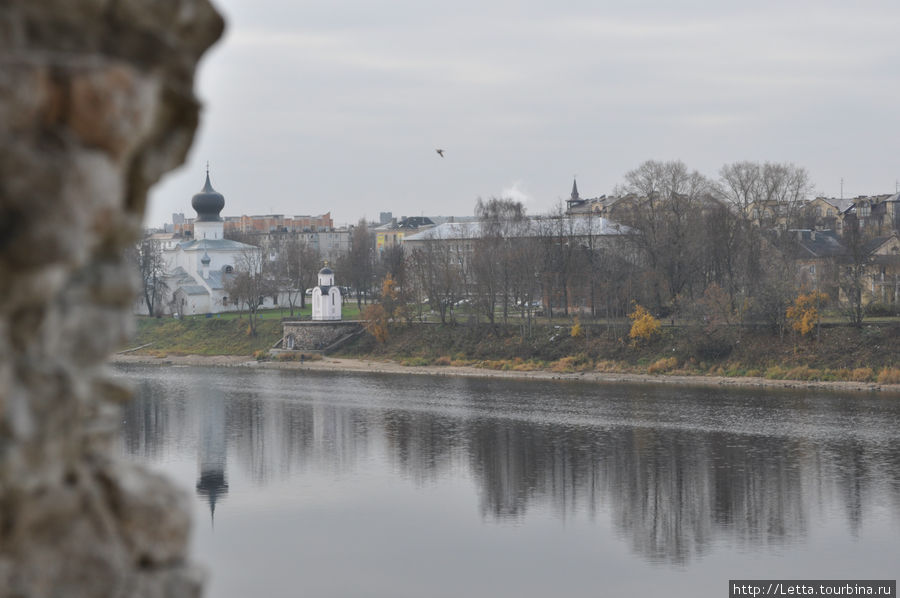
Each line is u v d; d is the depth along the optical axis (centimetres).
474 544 10406
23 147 1284
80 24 1461
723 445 15325
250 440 16138
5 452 1328
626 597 8831
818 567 9669
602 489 12781
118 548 1522
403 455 14900
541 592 8969
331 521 11238
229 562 9681
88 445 1555
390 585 9081
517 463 14338
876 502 11969
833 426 16625
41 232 1278
